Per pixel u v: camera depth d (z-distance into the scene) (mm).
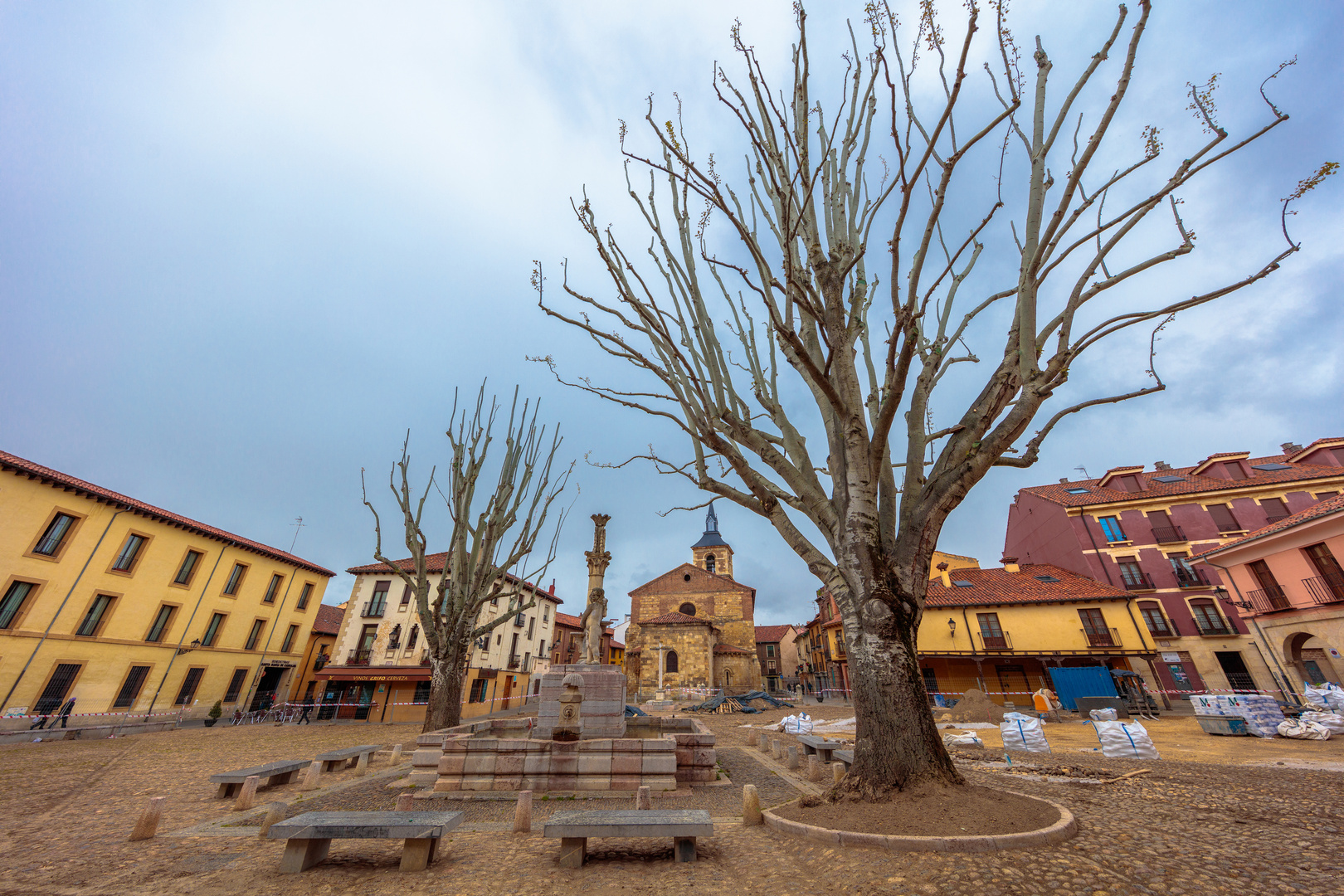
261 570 30266
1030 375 6211
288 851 5113
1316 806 6031
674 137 6656
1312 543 18031
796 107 7691
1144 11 5328
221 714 25547
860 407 7043
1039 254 6082
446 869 5078
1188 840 4730
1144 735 10492
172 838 6207
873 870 4352
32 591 20172
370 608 29781
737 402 7977
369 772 10719
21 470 19734
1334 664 17250
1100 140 5473
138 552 23922
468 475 17531
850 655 6488
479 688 29328
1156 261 5867
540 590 39219
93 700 21750
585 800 8000
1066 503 31062
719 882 4598
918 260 5430
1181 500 28594
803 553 7348
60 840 6129
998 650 25625
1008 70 6043
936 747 5859
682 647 41312
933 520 6762
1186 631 26188
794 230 6703
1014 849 4500
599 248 7512
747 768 10734
